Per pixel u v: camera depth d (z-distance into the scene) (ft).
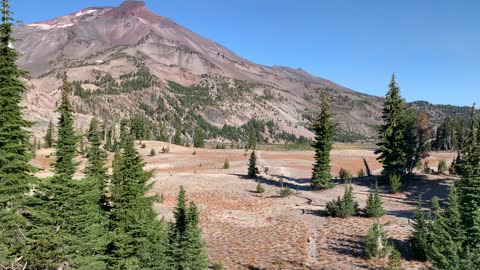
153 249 69.92
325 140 194.90
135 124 510.99
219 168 297.94
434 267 68.54
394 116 186.39
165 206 162.09
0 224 55.26
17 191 57.72
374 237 96.78
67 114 64.44
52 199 60.39
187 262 74.79
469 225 75.41
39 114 556.92
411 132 190.90
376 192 138.92
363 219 134.31
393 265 84.64
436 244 77.05
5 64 57.16
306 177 247.91
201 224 137.59
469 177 86.07
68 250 59.31
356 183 203.21
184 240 76.59
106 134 486.79
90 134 88.69
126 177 73.72
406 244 103.40
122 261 66.23
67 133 63.31
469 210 77.66
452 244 61.67
